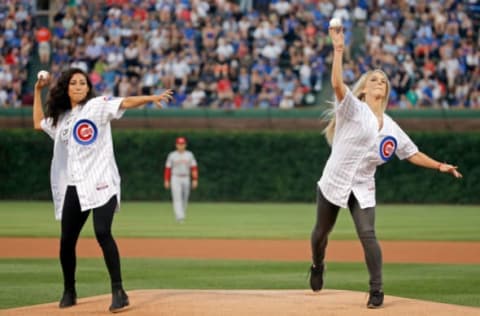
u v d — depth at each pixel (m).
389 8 50.00
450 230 28.70
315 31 49.44
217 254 21.22
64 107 12.05
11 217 33.75
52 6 51.66
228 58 48.88
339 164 12.14
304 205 43.16
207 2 50.66
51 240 24.62
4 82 49.12
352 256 20.86
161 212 37.66
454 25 49.06
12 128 46.25
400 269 18.44
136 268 18.28
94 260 19.69
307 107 47.75
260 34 49.31
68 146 11.74
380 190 44.66
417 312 11.42
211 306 11.62
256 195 45.12
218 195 45.31
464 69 48.00
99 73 48.75
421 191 44.44
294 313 11.23
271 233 27.30
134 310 11.41
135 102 11.77
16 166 45.69
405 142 12.59
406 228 29.52
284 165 44.97
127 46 49.44
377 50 48.41
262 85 48.09
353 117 11.98
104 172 11.67
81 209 11.59
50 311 11.62
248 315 11.07
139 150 45.38
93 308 11.71
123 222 31.91
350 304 11.97
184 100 47.94
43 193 45.75
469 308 11.86
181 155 32.31
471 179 44.12
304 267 18.59
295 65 48.47
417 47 48.59
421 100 47.22
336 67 11.78
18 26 50.56
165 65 48.31
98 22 50.28
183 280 16.38
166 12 50.28
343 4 49.91
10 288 15.12
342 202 12.12
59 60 49.62
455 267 18.80
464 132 44.25
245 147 45.09
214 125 46.34
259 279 16.52
